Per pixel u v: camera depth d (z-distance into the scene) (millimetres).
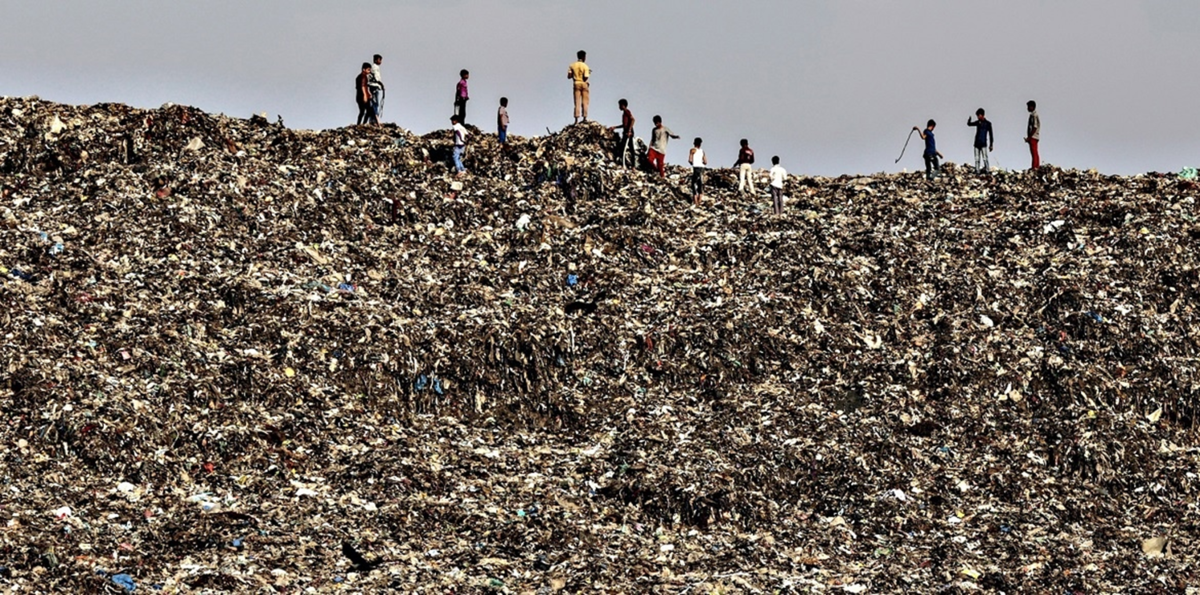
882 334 67188
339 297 65250
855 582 47719
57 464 50344
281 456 53719
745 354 64250
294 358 60188
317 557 46250
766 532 52281
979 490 55969
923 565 49750
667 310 67750
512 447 58125
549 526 50250
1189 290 69938
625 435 58469
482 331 63438
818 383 62750
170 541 45875
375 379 60062
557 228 76625
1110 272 70938
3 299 59656
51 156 76062
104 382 54969
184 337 60094
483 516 50594
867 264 72062
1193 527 53562
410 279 68938
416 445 55906
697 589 45875
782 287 69562
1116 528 53625
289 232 71375
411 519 49938
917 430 59656
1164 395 61844
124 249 67062
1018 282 70688
